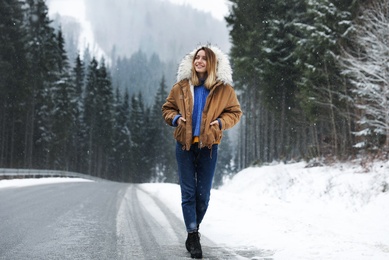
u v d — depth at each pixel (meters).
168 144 76.75
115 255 3.41
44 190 12.34
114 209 7.34
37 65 33.91
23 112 33.12
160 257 3.35
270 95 24.73
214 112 3.45
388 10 14.42
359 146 15.23
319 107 19.17
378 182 10.29
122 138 66.62
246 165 34.28
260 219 5.95
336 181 12.50
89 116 55.31
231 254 3.52
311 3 17.86
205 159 3.53
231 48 29.19
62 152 48.31
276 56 24.05
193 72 3.53
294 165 20.34
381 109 14.48
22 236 4.26
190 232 3.41
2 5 28.14
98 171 57.34
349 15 16.80
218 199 9.38
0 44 27.81
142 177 72.62
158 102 77.81
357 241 4.11
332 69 18.03
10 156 36.28
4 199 8.67
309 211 7.14
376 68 14.23
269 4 26.33
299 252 3.53
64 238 4.20
